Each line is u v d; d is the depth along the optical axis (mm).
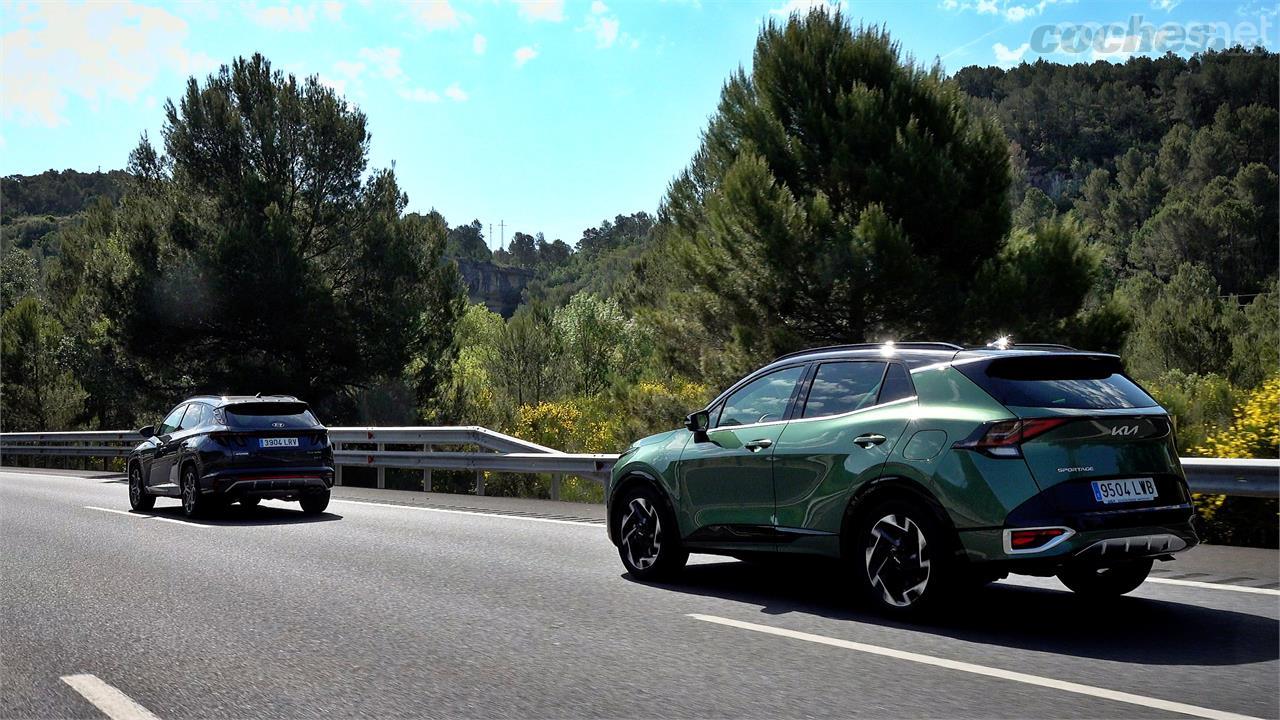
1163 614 6695
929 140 19453
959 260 19766
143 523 13297
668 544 8227
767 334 19188
